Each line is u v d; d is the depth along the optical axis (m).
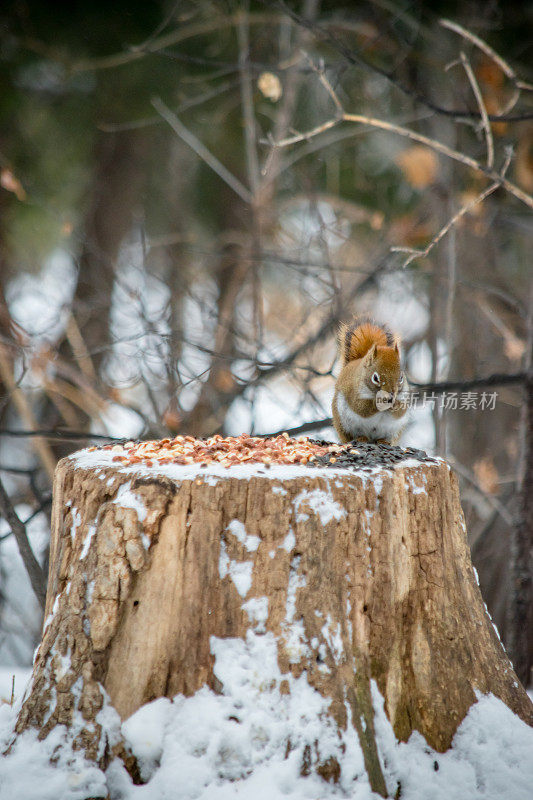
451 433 13.54
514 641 8.78
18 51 14.02
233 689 4.86
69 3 13.27
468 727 5.33
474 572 6.04
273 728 4.77
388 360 6.67
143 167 17.44
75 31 13.63
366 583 5.14
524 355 11.30
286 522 5.06
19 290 15.86
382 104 15.73
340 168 16.39
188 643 4.98
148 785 4.72
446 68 9.05
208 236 18.14
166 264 17.78
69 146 16.11
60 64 13.93
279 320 17.00
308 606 5.00
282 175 16.73
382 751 4.93
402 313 15.78
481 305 12.23
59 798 4.61
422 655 5.44
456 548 5.87
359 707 4.92
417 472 5.68
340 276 13.82
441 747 5.25
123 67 14.40
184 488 5.09
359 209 14.76
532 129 12.05
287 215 17.17
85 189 17.17
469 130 13.71
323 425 9.78
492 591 11.59
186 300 15.09
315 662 4.94
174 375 12.82
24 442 15.37
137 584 5.09
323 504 5.11
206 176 17.84
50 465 11.53
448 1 12.99
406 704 5.30
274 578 5.01
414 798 4.91
